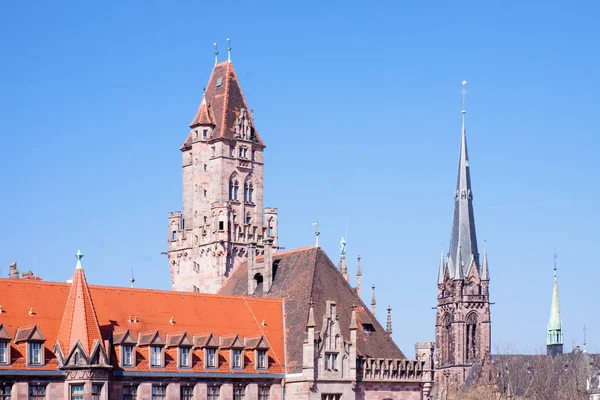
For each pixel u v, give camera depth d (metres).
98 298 159.62
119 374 152.38
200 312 168.25
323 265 182.38
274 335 172.88
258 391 166.38
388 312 189.38
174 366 158.50
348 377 169.12
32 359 148.00
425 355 180.62
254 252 190.00
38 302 154.25
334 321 169.25
